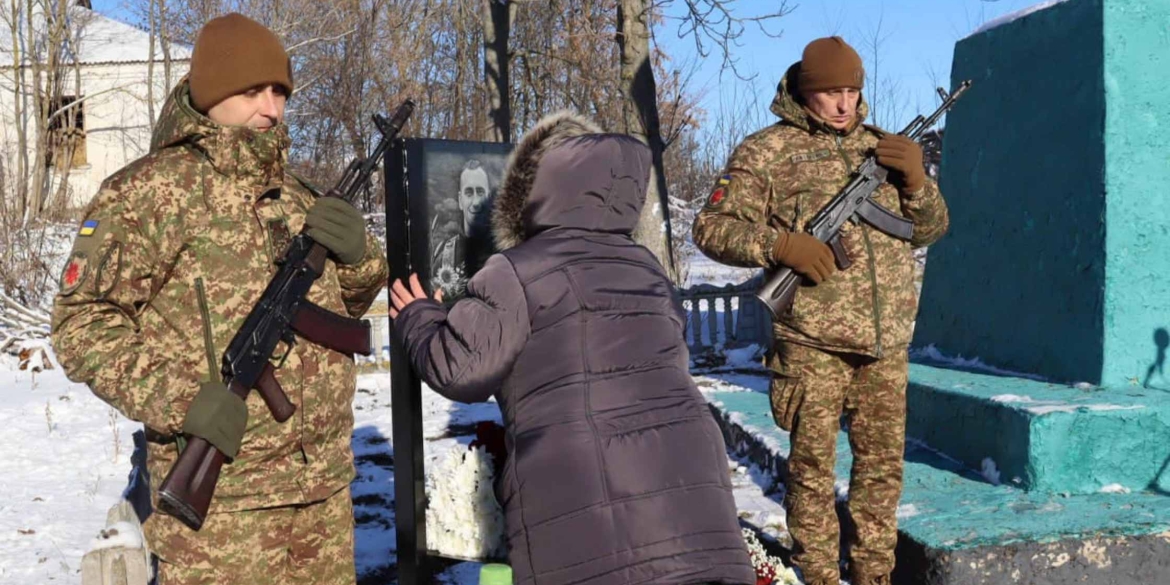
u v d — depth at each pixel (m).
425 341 2.66
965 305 6.07
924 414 5.34
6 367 11.17
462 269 3.45
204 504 2.33
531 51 21.31
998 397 4.72
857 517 3.92
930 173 10.59
